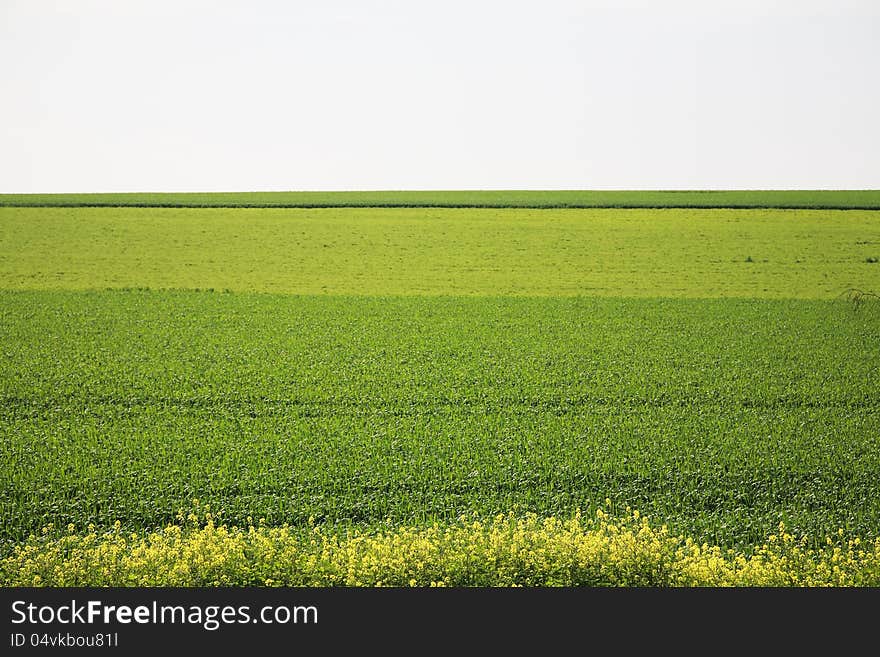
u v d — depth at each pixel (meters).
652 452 18.80
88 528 15.23
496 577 12.52
